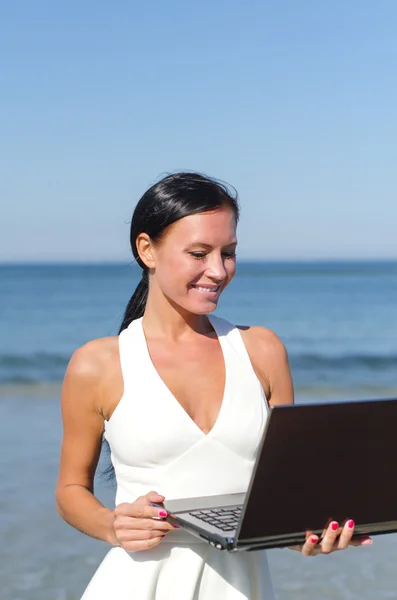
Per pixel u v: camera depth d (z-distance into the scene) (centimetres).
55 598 496
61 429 1049
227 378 228
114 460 232
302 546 191
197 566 219
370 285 4775
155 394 224
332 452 183
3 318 3184
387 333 2602
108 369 232
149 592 218
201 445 221
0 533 616
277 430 175
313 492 184
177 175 232
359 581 527
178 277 222
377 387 1677
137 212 235
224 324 245
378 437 187
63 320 3114
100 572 225
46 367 1958
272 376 243
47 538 606
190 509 208
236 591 221
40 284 5169
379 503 192
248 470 225
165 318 237
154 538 206
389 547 594
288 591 512
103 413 234
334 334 2605
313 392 1631
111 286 4916
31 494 722
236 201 230
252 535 181
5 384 1664
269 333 249
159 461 222
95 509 228
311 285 4856
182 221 221
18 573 536
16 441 962
